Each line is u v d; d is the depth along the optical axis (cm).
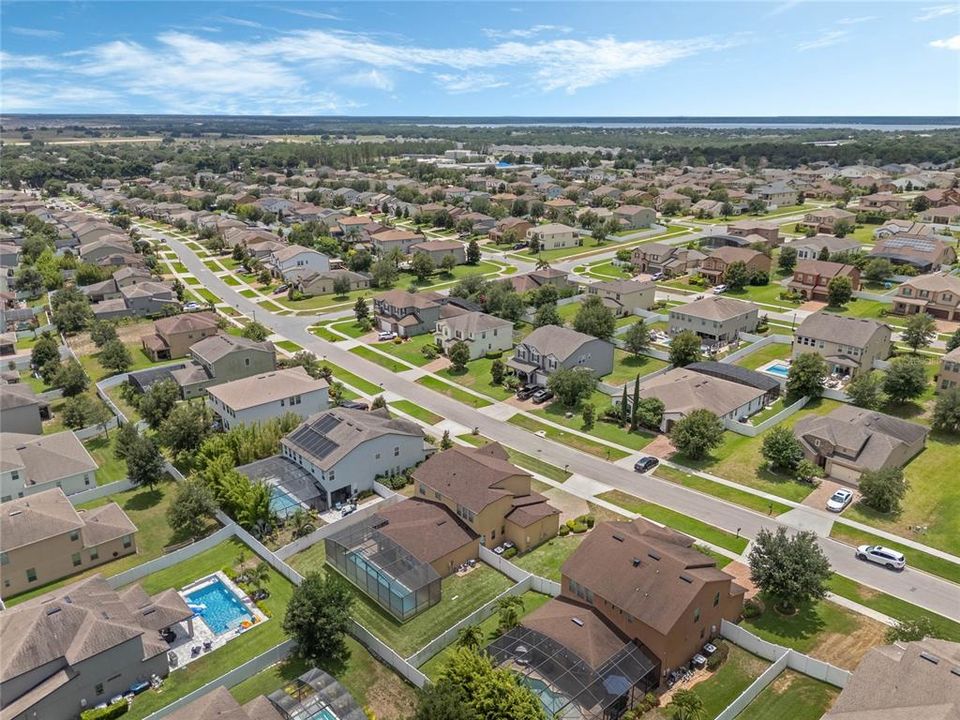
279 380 8556
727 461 7488
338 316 13475
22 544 5584
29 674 4222
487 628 5069
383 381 10175
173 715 3966
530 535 6094
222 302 14662
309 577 4988
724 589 4841
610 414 8625
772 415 8525
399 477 7150
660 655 4469
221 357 9512
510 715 3894
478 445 8050
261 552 6041
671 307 13188
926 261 14300
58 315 12669
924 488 6762
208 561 6053
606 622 4788
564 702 4144
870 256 14938
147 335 11894
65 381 9744
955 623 4988
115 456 7762
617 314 12750
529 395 9444
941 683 3709
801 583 4916
